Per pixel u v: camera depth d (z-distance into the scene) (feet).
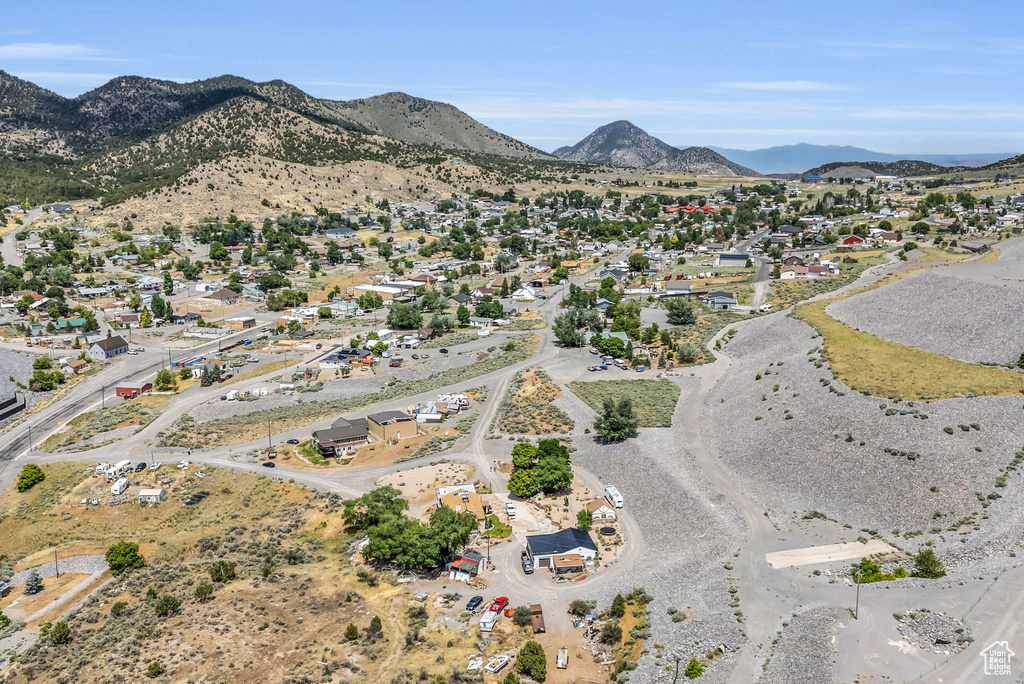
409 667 223.10
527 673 219.82
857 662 206.39
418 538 286.46
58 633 246.06
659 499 334.24
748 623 233.76
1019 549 258.57
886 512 293.84
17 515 354.54
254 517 341.21
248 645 236.84
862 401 367.66
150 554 314.35
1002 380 369.30
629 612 252.83
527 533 315.37
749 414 406.21
